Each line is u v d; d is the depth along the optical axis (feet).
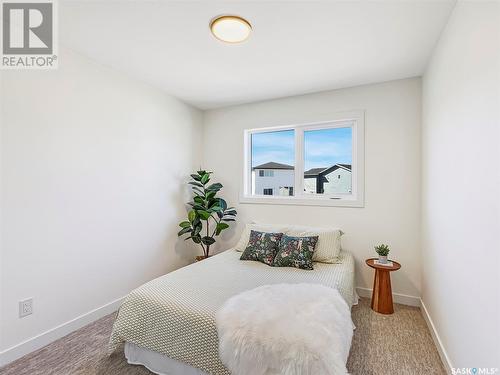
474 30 4.25
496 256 3.50
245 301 5.00
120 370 5.55
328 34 6.31
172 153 10.66
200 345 4.73
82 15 5.66
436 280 6.51
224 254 9.30
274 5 5.32
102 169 7.92
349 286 7.30
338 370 3.74
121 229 8.54
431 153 7.11
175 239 10.87
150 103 9.60
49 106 6.60
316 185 10.52
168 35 6.42
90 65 7.57
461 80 4.82
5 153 5.81
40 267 6.43
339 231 8.91
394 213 8.91
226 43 6.76
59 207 6.82
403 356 5.97
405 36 6.35
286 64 7.88
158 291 5.78
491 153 3.65
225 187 11.99
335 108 9.79
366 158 9.29
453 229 5.22
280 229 9.34
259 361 4.03
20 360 5.90
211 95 10.53
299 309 4.67
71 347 6.40
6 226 5.83
